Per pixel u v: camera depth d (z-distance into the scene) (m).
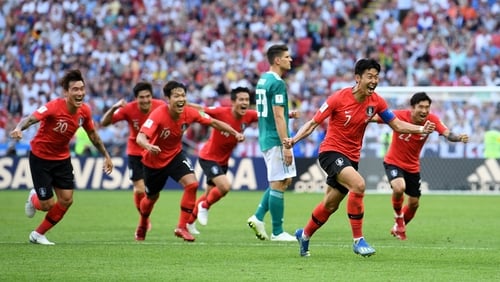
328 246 33.22
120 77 85.00
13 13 90.38
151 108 40.47
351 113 28.70
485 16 88.31
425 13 88.88
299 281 24.41
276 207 36.25
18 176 71.19
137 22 90.75
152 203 35.94
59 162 33.44
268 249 32.16
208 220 46.97
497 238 37.38
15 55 86.81
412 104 37.47
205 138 74.50
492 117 69.31
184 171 35.19
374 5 92.88
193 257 29.64
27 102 82.44
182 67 85.88
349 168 28.45
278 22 89.56
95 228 41.81
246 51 87.25
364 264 27.88
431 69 84.19
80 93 32.44
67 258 29.14
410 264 27.92
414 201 38.16
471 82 83.12
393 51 86.50
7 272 25.89
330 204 29.20
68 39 87.81
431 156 69.25
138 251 31.25
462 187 68.94
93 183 71.44
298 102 79.56
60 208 33.53
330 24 89.88
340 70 85.06
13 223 43.66
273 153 36.19
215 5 91.88
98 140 34.28
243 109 40.81
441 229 41.84
